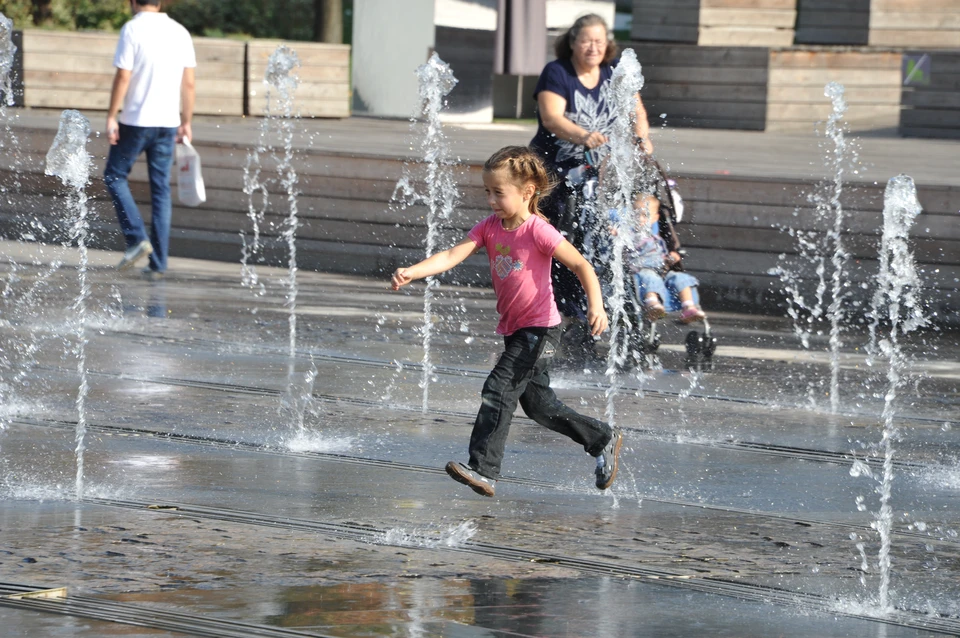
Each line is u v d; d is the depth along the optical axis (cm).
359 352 2592
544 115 2544
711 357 2634
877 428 2053
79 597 1184
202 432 1908
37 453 1758
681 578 1296
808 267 3284
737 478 1728
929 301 3147
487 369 2466
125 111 3400
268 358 2512
